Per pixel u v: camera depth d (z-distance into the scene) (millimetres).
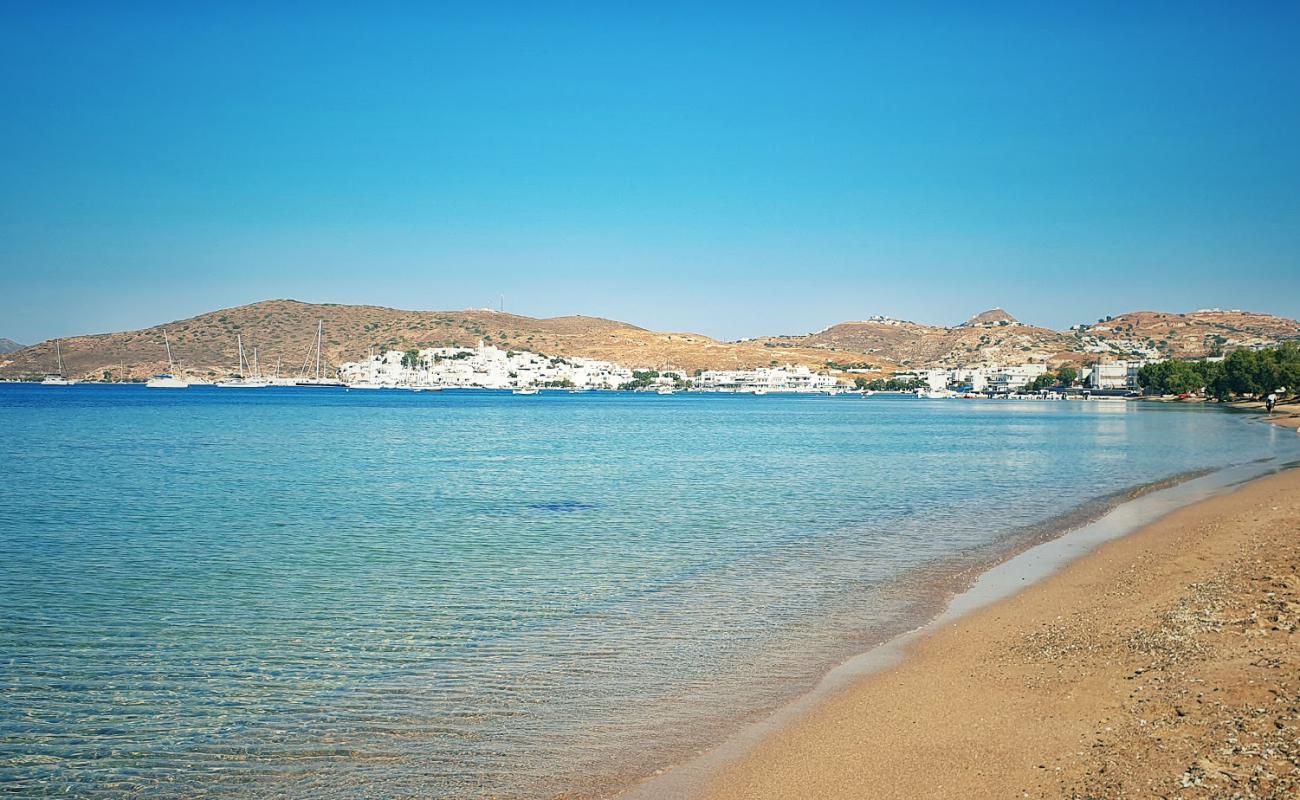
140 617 23453
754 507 44844
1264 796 11438
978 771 13359
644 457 77875
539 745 14992
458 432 116750
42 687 18062
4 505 45375
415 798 13234
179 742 15391
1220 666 16594
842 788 13102
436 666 19219
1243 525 33750
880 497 48688
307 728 15891
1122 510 41344
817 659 19344
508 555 32000
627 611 23781
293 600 25250
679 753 14562
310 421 139125
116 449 82062
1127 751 13422
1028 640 20078
